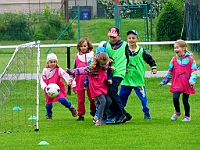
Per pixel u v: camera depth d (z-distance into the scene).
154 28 52.78
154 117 17.05
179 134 13.59
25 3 67.62
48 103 17.00
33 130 14.60
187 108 15.91
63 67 33.91
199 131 14.02
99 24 59.47
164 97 22.14
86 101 21.78
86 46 16.84
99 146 12.27
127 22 56.72
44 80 17.06
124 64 15.70
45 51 47.91
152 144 12.41
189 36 39.12
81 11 68.62
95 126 15.18
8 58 42.09
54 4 67.56
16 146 12.43
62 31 53.09
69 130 14.51
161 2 61.31
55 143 12.70
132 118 16.88
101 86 15.30
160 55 41.78
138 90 16.47
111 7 71.25
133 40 16.30
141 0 65.12
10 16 54.00
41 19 54.28
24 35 53.12
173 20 46.81
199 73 27.42
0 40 52.84
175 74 15.95
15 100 21.11
